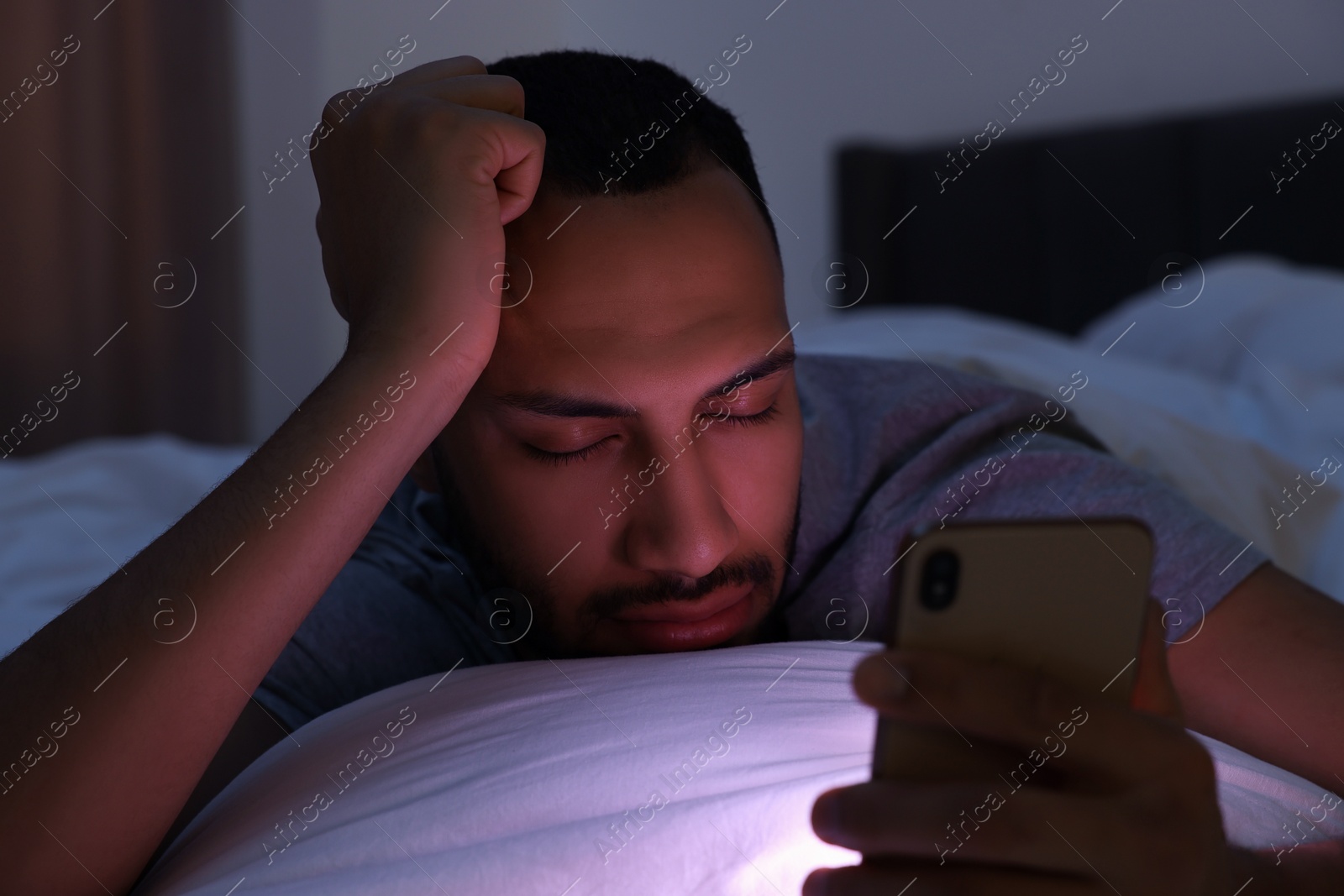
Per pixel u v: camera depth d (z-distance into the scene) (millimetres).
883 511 889
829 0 3062
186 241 3209
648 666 678
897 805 453
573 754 595
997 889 458
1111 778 470
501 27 2750
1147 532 491
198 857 614
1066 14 2900
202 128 3221
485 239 715
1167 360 2289
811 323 3145
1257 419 1762
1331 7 2646
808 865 535
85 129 3033
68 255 3020
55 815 600
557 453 748
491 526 790
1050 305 2988
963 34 2988
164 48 3156
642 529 735
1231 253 2771
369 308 726
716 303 722
